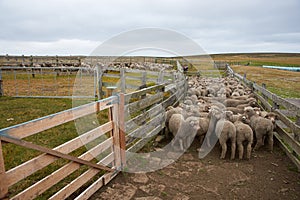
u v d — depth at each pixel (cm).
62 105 962
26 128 237
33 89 1370
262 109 802
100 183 377
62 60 2770
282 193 367
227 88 1116
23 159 475
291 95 1316
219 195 365
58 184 383
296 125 447
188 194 367
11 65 2233
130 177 413
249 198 357
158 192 371
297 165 442
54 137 593
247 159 484
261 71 3262
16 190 367
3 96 1166
